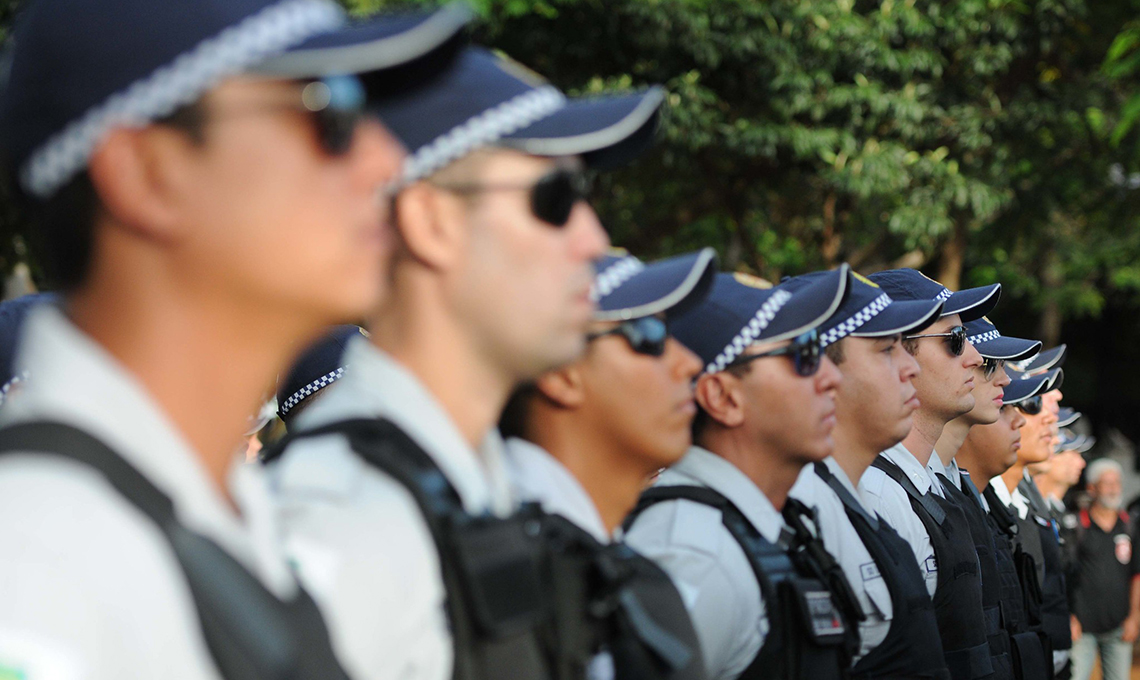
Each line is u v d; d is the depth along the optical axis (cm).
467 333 165
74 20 96
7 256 815
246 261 101
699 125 1161
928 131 1245
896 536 362
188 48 96
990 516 543
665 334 226
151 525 94
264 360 107
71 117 96
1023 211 1392
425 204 163
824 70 1189
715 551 261
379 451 147
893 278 481
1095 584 976
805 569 281
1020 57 1318
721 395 287
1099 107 1291
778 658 267
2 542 86
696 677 195
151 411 99
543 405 227
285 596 108
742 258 1489
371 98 114
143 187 98
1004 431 552
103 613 88
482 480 160
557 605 161
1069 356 2048
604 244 174
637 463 229
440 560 145
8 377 242
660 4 1113
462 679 144
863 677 333
